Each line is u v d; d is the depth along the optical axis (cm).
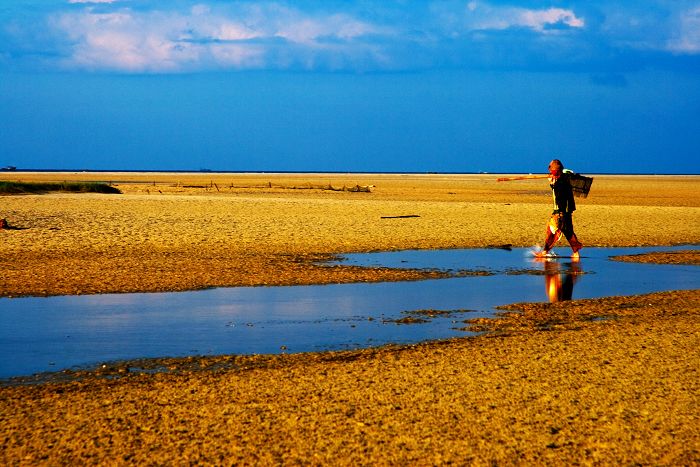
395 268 2766
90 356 1498
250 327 1767
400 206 5812
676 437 1024
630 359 1417
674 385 1248
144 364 1436
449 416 1104
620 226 4434
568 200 3039
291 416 1109
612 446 995
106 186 7862
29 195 6738
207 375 1346
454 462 948
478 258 3080
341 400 1180
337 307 2023
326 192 9044
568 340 1590
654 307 2003
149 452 983
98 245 3180
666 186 13075
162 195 7419
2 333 1692
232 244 3319
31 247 3080
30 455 975
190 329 1745
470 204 6247
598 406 1145
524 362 1402
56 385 1294
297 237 3619
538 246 3519
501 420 1087
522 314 1917
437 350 1515
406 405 1153
